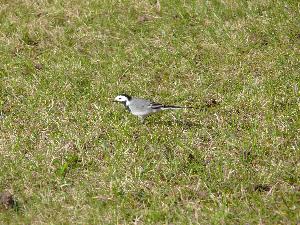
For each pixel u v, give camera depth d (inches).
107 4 636.1
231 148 399.5
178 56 544.7
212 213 341.7
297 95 458.3
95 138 423.5
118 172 380.8
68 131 433.1
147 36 585.0
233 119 434.6
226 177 367.2
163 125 439.5
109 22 605.9
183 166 386.3
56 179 381.1
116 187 366.6
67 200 362.3
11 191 371.9
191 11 612.4
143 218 343.0
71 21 614.9
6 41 585.6
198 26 587.8
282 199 348.5
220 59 532.7
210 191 358.9
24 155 407.8
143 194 362.3
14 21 613.3
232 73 506.0
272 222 332.5
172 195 358.0
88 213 347.3
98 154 404.8
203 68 525.3
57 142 419.2
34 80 516.4
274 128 417.1
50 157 402.0
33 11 637.3
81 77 518.9
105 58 551.5
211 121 438.3
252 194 355.9
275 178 366.0
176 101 476.4
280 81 482.6
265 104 448.5
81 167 394.3
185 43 563.8
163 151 402.3
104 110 461.7
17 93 501.4
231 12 605.0
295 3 605.0
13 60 553.0
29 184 378.0
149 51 557.3
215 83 497.7
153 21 608.1
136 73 521.7
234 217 337.4
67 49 569.6
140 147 406.9
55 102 477.7
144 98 481.1
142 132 430.3
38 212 352.5
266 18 585.0
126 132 427.8
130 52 557.9
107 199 359.6
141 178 374.6
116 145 413.1
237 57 532.1
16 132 438.9
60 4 644.7
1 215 350.9
